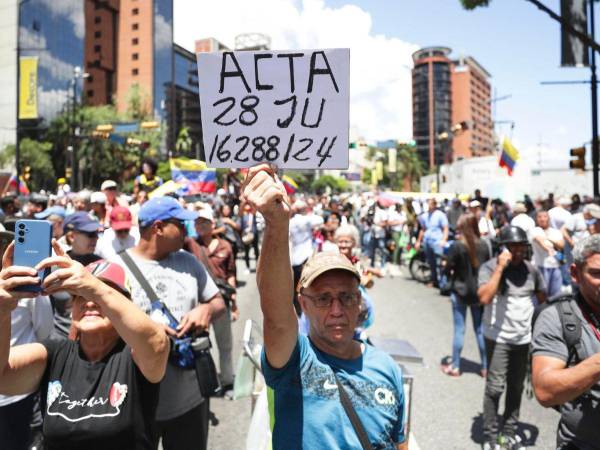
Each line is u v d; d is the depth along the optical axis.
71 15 76.25
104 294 1.74
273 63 1.85
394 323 7.95
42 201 7.88
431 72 110.44
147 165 8.90
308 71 1.84
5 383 1.85
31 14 67.69
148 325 1.83
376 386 1.84
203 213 5.72
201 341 2.91
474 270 5.59
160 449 3.74
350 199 23.97
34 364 1.96
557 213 8.25
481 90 140.12
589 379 1.98
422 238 12.40
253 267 13.53
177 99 103.25
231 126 1.86
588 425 2.14
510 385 3.96
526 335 3.89
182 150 72.31
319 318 1.88
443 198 21.86
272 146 1.85
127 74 96.88
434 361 6.13
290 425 1.77
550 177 30.64
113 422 1.93
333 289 1.88
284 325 1.70
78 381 1.99
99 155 51.00
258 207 1.61
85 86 95.94
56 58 73.56
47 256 1.64
